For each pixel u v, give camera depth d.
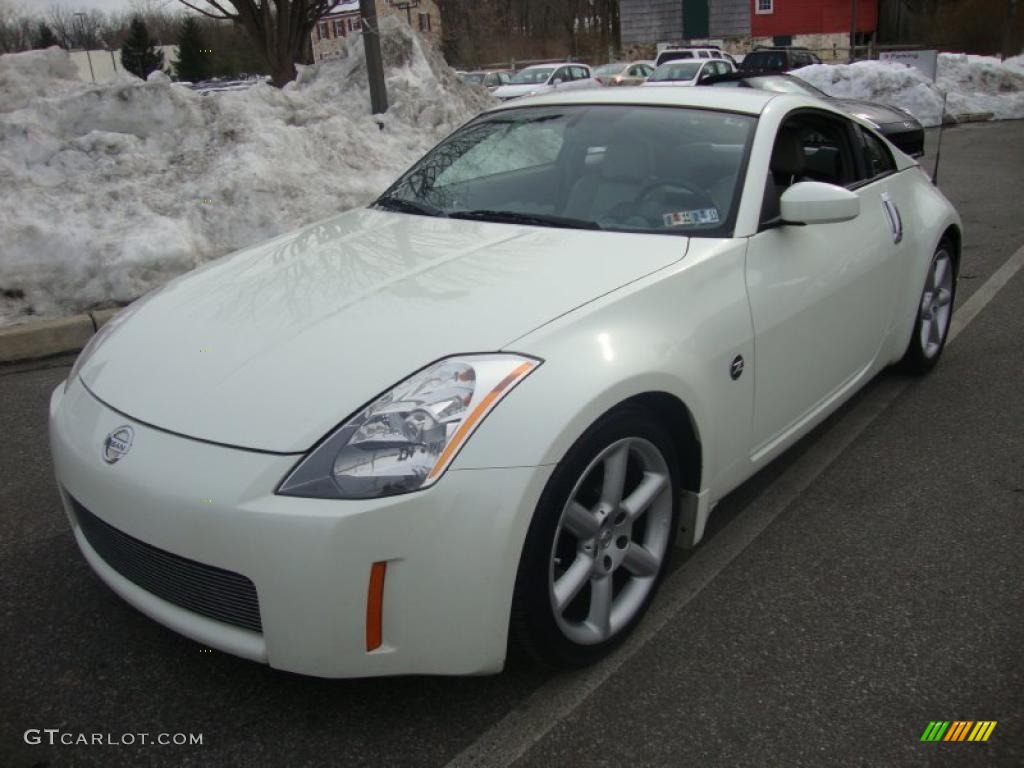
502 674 2.37
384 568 1.94
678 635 2.53
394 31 10.73
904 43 43.91
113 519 2.12
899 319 3.97
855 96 18.64
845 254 3.30
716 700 2.26
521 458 2.00
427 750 2.11
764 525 3.14
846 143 3.78
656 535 2.51
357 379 2.08
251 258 3.00
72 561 3.00
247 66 48.59
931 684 2.31
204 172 7.09
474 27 54.75
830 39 45.62
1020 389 4.36
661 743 2.12
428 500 1.93
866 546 2.99
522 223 3.01
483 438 1.99
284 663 1.98
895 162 4.17
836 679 2.33
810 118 3.54
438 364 2.10
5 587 2.84
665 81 22.19
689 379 2.42
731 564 2.89
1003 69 23.36
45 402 4.55
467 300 2.35
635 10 46.06
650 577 2.51
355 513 1.89
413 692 2.31
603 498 2.28
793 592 2.73
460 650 2.03
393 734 2.17
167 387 2.23
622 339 2.28
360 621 1.95
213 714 2.25
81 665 2.45
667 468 2.46
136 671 2.42
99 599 2.77
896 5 45.12
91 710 2.27
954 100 20.69
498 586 2.01
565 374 2.12
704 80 12.27
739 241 2.78
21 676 2.41
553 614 2.17
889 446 3.77
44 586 2.84
